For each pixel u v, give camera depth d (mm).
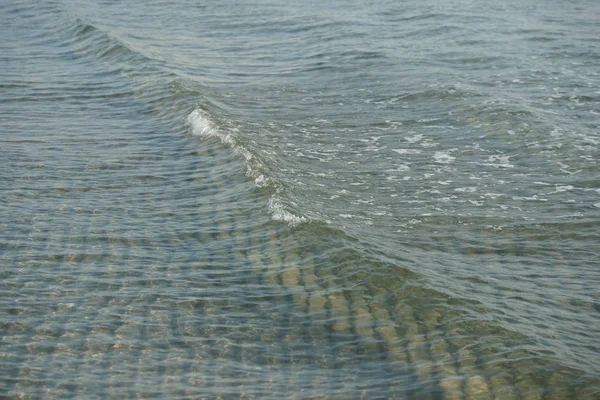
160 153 13898
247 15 27453
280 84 18953
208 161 13406
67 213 11477
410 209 11820
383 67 20094
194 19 26969
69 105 16969
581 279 9828
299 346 8320
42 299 9164
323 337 8453
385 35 23719
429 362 7938
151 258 10164
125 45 21547
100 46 21891
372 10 27719
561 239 10945
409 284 9352
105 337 8461
